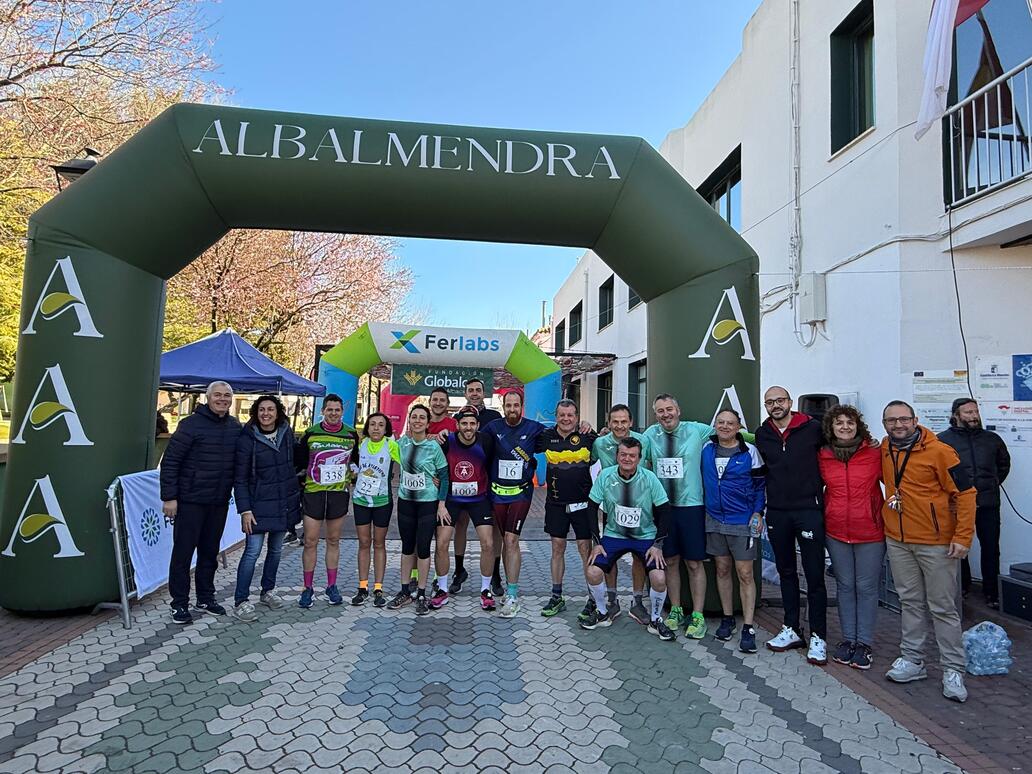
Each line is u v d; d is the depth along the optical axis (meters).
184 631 4.44
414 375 13.08
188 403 17.31
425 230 5.36
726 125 10.34
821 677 3.82
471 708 3.33
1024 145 5.49
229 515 6.70
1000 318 5.68
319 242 16.83
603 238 5.46
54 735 2.98
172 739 2.96
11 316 13.11
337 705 3.34
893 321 6.14
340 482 5.11
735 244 5.16
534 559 7.11
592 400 18.19
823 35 7.51
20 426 4.62
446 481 5.04
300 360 20.23
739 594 4.99
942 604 3.57
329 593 5.17
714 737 3.08
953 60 6.13
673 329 5.24
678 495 4.52
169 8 10.19
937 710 3.40
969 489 3.51
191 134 4.85
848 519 3.98
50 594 4.52
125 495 4.70
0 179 10.75
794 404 7.88
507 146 5.18
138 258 4.88
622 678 3.77
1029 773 2.81
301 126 5.01
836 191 7.16
